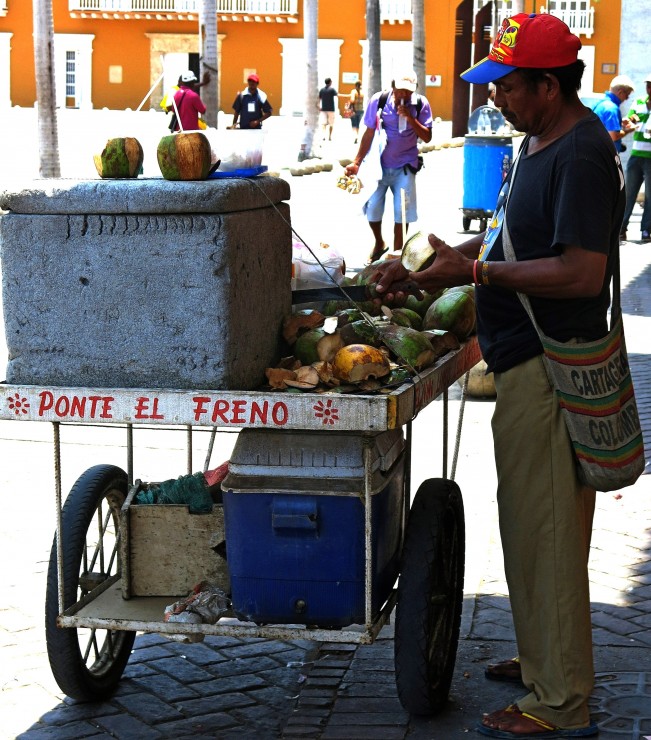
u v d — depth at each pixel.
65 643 3.81
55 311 3.54
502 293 3.65
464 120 22.11
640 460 3.68
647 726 3.77
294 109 54.62
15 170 22.66
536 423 3.60
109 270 3.48
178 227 3.42
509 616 4.70
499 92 3.57
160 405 3.45
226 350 3.45
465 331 4.37
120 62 55.38
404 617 3.65
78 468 6.73
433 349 3.95
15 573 5.22
